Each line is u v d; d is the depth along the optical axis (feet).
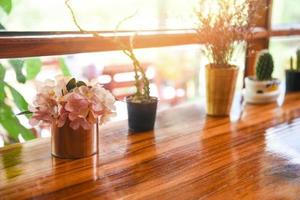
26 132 2.87
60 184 1.79
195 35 3.26
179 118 2.98
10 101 3.06
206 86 3.03
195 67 5.23
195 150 2.27
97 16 3.21
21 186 1.76
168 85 6.28
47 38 2.57
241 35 2.93
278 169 1.98
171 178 1.87
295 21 4.77
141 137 2.50
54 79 2.14
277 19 4.48
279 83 3.55
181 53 5.16
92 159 2.11
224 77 2.93
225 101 3.00
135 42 3.03
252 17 2.95
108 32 2.95
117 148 2.29
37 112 2.06
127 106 2.62
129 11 3.34
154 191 1.73
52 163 2.04
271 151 2.25
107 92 2.16
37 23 2.89
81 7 3.13
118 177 1.87
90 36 2.80
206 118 2.99
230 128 2.72
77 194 1.69
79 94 2.03
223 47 2.93
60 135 2.08
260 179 1.86
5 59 2.55
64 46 2.67
